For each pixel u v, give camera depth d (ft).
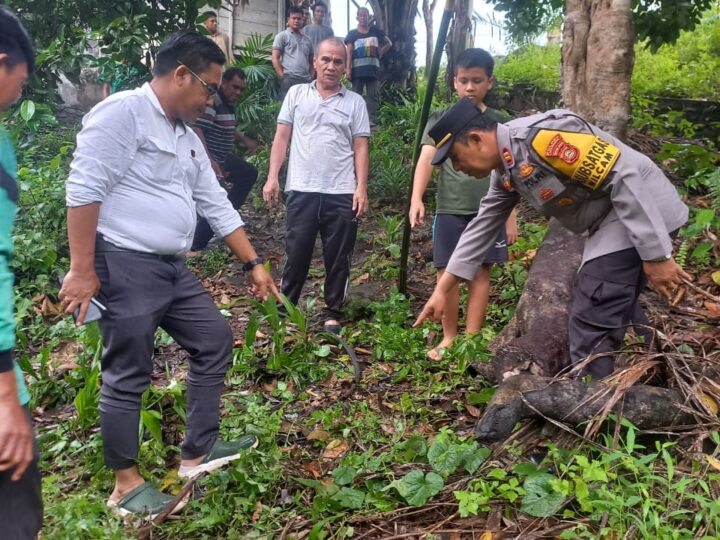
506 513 8.30
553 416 8.91
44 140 25.94
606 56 14.76
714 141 25.53
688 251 15.90
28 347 14.76
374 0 35.40
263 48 33.68
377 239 20.21
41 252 17.11
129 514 8.84
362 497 8.81
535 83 32.68
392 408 11.54
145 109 8.80
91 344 11.92
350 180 14.93
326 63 14.73
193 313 9.45
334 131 14.71
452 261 10.81
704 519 7.52
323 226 15.02
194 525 8.57
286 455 10.09
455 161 9.65
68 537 7.95
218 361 9.56
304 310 16.35
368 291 17.24
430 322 14.83
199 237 19.83
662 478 7.78
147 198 8.88
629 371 8.96
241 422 11.07
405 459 9.73
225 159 19.57
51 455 10.68
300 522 8.71
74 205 8.33
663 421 8.78
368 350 14.20
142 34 22.52
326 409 11.68
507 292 15.46
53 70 24.52
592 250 9.66
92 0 23.73
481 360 11.57
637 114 24.73
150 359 9.09
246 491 9.19
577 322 9.89
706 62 34.06
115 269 8.75
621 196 8.89
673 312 13.70
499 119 12.78
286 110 15.24
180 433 11.19
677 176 20.02
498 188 10.47
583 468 7.95
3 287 5.27
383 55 35.04
